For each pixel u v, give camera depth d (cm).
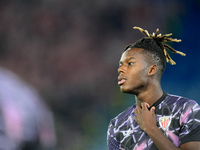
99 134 5038
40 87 5075
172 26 5769
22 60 4981
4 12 5025
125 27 5572
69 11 5416
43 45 5212
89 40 5447
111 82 5384
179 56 5700
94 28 5494
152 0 5672
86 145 4906
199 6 5778
